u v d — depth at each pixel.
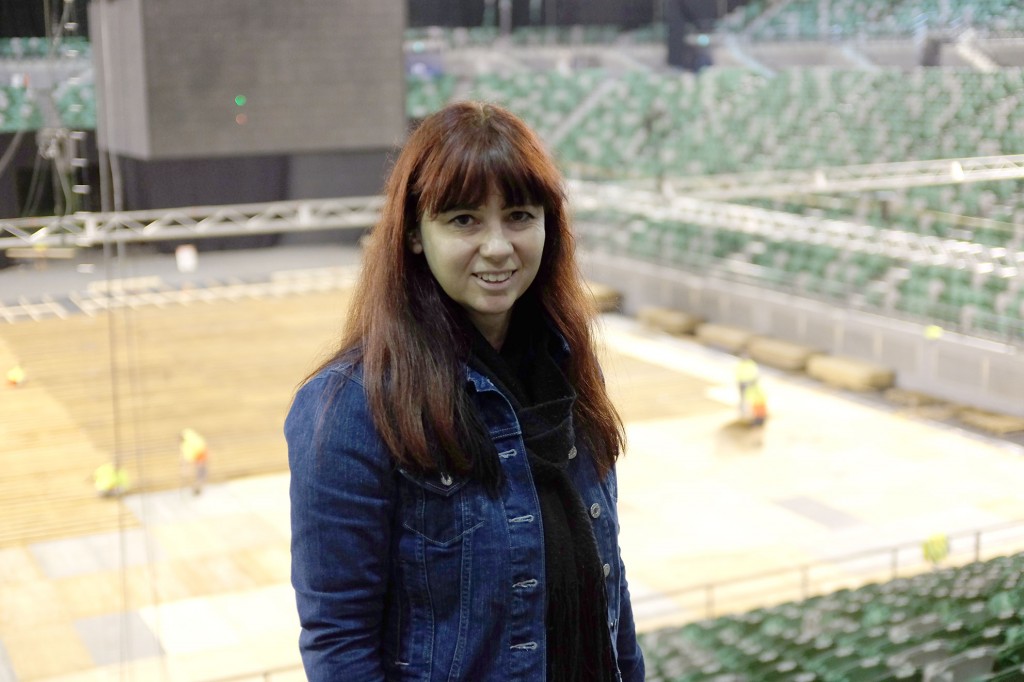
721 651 3.84
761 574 5.08
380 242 1.08
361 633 1.05
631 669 1.29
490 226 1.05
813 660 3.55
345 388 1.05
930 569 4.88
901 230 8.09
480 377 1.08
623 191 11.57
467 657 1.06
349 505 1.04
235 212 9.10
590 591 1.11
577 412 1.18
